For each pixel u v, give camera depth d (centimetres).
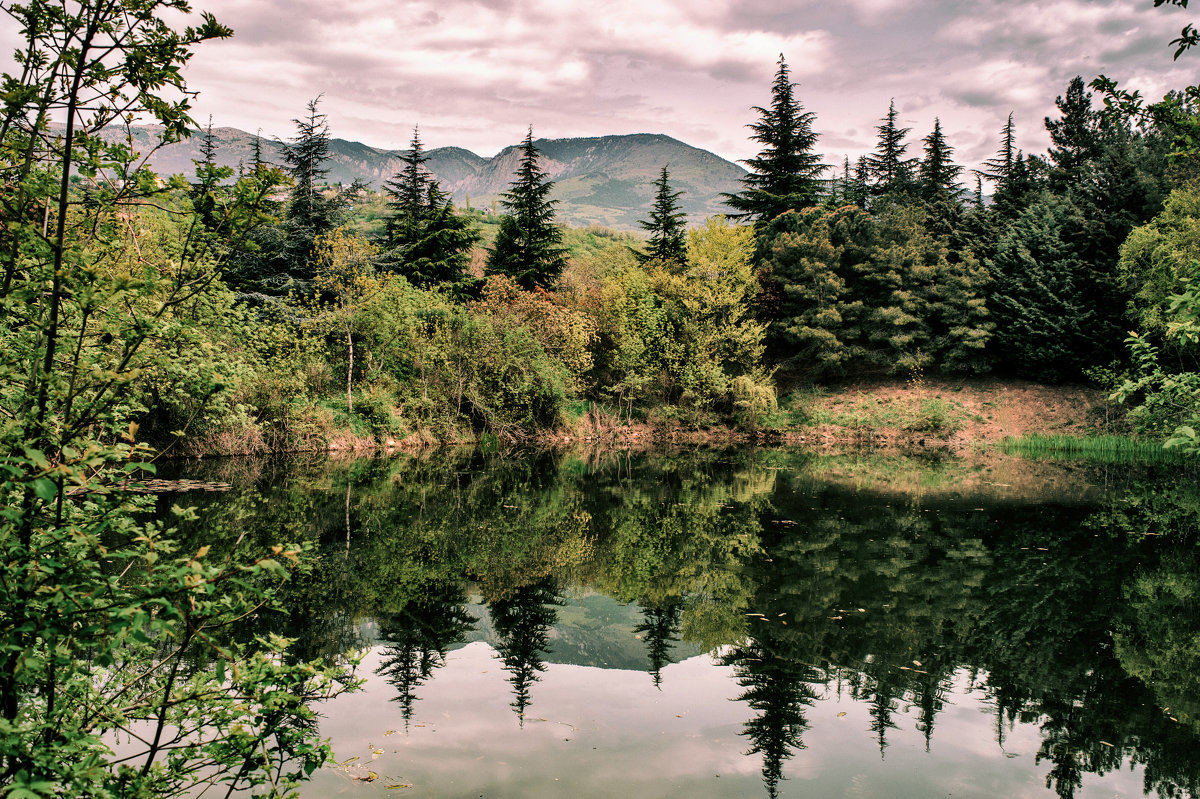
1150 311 2267
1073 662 702
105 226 315
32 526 273
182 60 296
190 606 284
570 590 966
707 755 516
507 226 3688
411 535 1272
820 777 486
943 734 555
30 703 317
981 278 3222
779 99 3806
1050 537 1255
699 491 1794
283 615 834
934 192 4166
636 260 4019
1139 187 3100
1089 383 3131
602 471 2186
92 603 251
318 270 2786
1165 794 466
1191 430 610
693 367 3150
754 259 3638
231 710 336
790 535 1289
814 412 3256
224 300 1722
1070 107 4091
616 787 468
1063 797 463
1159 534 1276
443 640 768
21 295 269
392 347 2653
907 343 3294
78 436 278
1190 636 774
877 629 800
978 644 752
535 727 560
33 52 278
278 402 2192
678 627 812
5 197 275
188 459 2020
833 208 3597
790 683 656
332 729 549
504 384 2781
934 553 1148
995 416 3080
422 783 466
